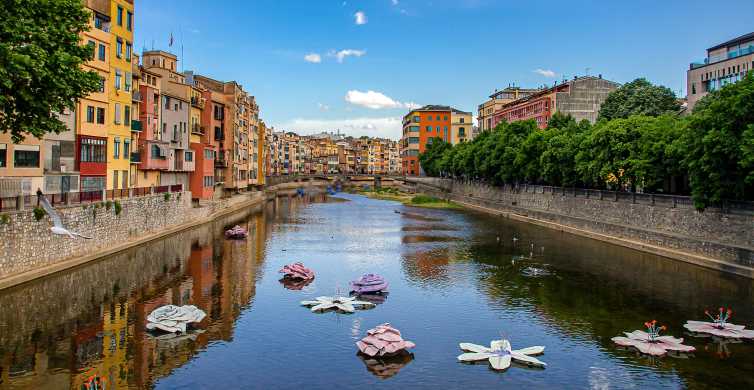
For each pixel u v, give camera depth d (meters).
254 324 33.25
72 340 29.34
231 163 104.38
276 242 64.88
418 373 26.34
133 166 67.75
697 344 30.23
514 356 27.98
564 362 27.84
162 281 42.62
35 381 24.33
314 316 35.12
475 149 127.81
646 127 65.62
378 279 42.00
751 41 89.94
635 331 31.67
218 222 84.19
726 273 46.72
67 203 44.34
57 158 54.22
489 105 188.50
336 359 27.97
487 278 46.34
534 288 42.69
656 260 53.88
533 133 98.25
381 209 114.94
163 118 75.38
